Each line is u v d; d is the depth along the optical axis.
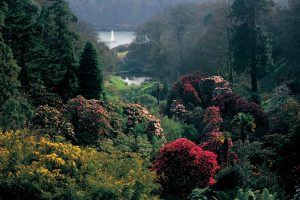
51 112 23.17
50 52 31.70
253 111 31.77
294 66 44.91
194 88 38.88
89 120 23.52
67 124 23.12
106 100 30.14
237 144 23.89
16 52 29.28
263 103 39.56
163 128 29.09
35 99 26.70
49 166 14.76
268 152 23.30
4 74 23.62
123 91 59.72
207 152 20.23
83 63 31.81
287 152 22.89
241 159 22.45
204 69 59.19
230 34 51.75
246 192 16.42
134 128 25.61
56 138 19.41
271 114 33.53
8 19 28.80
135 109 27.17
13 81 24.09
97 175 14.59
